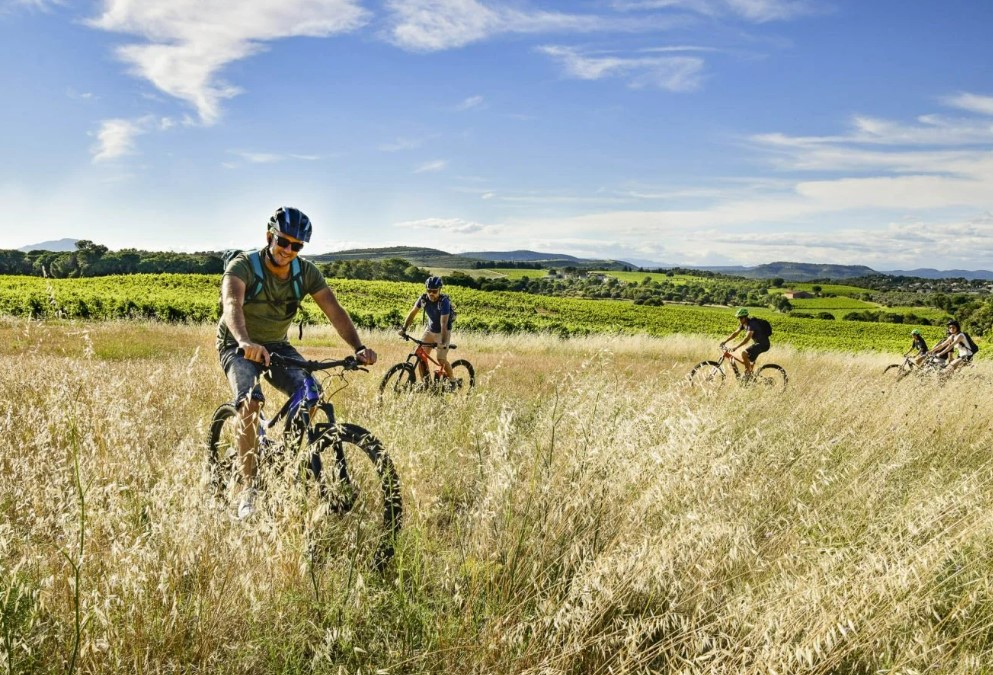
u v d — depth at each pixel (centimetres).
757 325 1184
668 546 276
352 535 303
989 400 750
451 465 416
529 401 711
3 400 503
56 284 6806
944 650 264
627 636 241
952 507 335
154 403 546
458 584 283
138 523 278
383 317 3772
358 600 258
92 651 221
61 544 291
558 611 251
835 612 247
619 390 458
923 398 745
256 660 237
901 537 316
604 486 329
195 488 283
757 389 814
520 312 7088
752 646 235
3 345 941
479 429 425
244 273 382
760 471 394
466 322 3666
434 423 488
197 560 258
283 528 287
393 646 249
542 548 301
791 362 1720
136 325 2111
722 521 306
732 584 298
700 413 405
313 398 357
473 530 325
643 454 340
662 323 7175
